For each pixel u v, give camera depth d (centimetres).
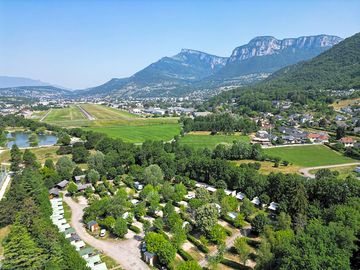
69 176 16525
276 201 12606
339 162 19562
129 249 9756
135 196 14088
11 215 10300
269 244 8212
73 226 11344
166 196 13362
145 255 8981
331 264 6050
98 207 11719
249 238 10188
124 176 17362
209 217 10062
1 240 9281
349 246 6781
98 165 17588
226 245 9800
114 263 8950
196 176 16462
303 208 10706
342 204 10512
